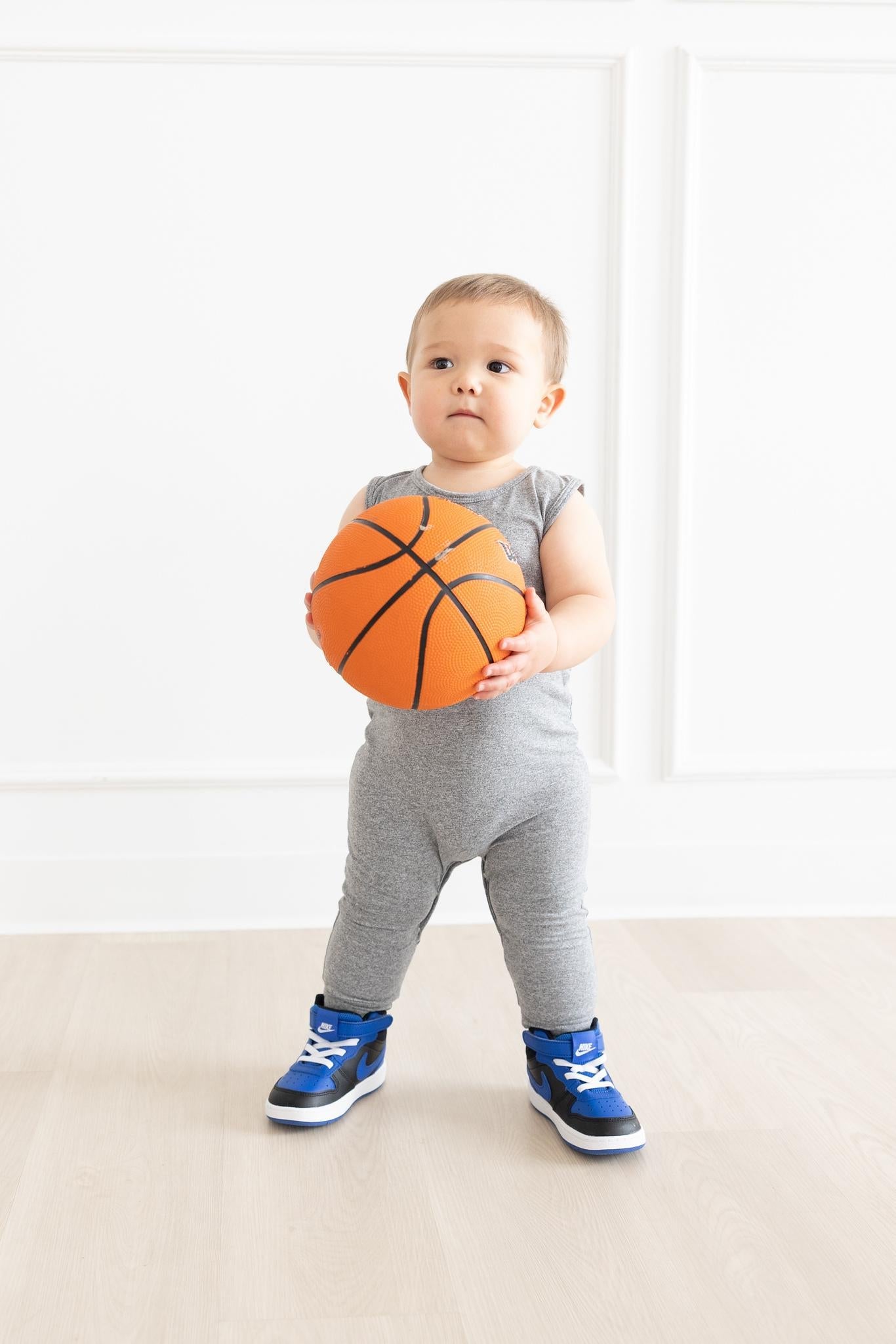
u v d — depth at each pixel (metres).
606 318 2.24
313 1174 1.41
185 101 2.14
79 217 2.15
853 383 2.30
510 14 2.17
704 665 2.35
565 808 1.48
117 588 2.22
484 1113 1.57
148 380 2.19
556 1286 1.20
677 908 2.38
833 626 2.35
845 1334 1.14
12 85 2.11
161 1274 1.21
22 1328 1.13
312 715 2.28
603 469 2.28
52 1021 1.83
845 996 1.95
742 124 2.22
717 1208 1.34
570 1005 1.51
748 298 2.27
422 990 1.98
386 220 2.20
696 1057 1.72
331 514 2.24
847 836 2.40
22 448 2.18
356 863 1.53
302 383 2.21
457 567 1.25
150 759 2.27
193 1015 1.86
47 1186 1.37
